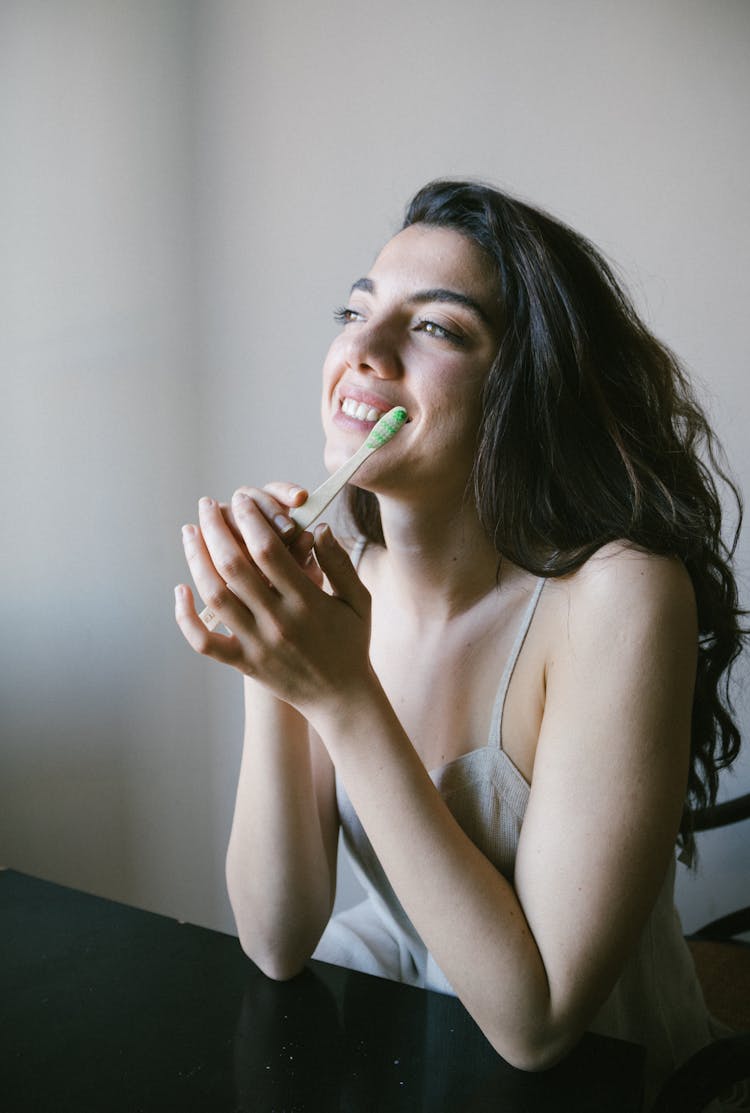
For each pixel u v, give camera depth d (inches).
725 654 33.6
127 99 52.4
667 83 49.5
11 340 52.7
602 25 49.5
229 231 54.1
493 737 29.7
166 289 54.4
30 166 51.8
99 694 57.6
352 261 53.5
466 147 51.9
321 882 29.5
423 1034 25.0
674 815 25.9
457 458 27.7
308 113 52.7
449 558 30.0
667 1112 27.1
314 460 55.6
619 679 25.9
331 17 51.8
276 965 27.5
